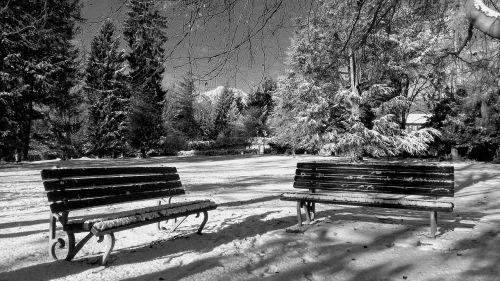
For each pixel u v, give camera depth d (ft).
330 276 13.28
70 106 114.11
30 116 101.45
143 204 27.86
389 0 16.26
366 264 14.49
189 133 172.14
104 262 13.79
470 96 82.07
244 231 19.54
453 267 14.11
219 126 181.98
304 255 15.56
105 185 15.96
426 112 102.01
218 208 26.27
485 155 94.27
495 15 8.18
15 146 95.86
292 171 61.11
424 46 62.54
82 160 105.50
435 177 19.66
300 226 20.22
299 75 88.17
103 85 115.34
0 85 87.45
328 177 22.65
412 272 13.65
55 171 13.89
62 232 18.85
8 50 79.77
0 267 13.56
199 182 44.75
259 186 40.06
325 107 89.92
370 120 87.10
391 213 24.52
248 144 182.50
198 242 17.39
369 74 23.65
